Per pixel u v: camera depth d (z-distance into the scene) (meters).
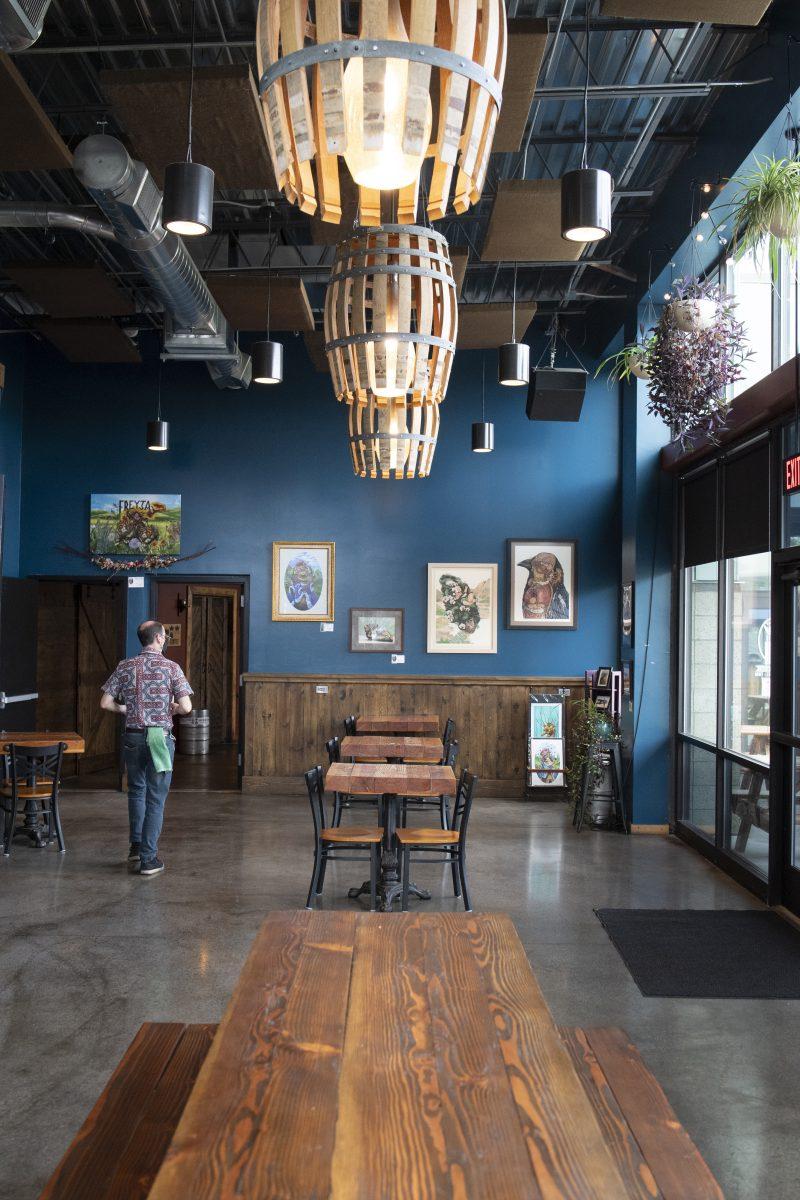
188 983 4.88
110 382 11.16
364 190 2.12
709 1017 4.62
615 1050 2.95
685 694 9.17
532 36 4.79
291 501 11.09
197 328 8.45
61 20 5.98
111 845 8.12
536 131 7.43
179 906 6.29
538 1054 1.98
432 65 1.62
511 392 11.06
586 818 9.41
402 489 11.07
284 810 9.90
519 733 10.89
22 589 10.62
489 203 8.50
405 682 10.93
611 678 10.04
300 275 9.55
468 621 11.00
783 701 6.64
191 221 4.59
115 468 11.15
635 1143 2.37
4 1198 3.00
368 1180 1.52
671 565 9.47
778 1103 3.75
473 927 2.84
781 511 6.68
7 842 7.75
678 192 7.61
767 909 6.53
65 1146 3.31
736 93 6.27
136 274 9.75
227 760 13.79
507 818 9.69
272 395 11.13
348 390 3.05
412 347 2.90
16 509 11.09
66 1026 4.35
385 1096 1.80
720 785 7.91
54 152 6.03
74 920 5.97
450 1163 1.57
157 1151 2.28
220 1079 1.86
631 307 9.24
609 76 6.65
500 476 11.05
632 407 9.83
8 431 10.88
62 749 7.86
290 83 1.66
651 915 6.31
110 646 13.00
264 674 10.98
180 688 7.25
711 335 6.32
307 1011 2.20
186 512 11.12
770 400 6.52
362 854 7.87
